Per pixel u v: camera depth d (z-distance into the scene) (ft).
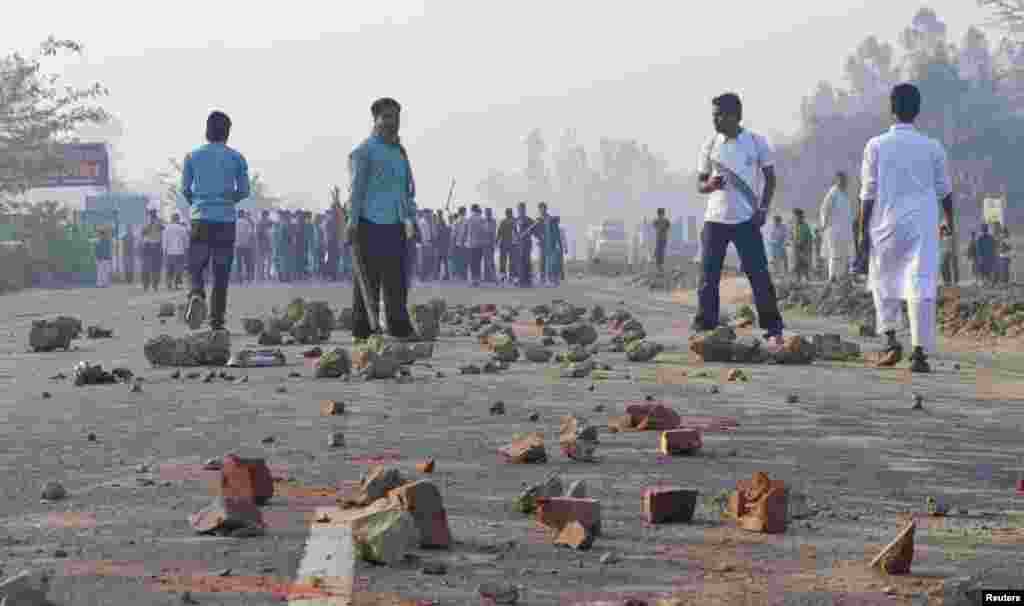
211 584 23.03
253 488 30.48
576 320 111.86
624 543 26.76
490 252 256.32
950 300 113.50
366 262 79.30
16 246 278.46
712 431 43.83
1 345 91.97
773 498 28.04
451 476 34.88
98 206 363.35
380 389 57.21
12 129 299.99
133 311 142.82
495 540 26.89
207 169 91.97
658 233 255.50
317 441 41.52
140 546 26.27
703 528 28.32
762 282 77.66
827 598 22.36
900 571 24.22
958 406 51.42
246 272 258.78
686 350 79.92
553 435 42.73
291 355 77.20
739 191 77.36
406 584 23.08
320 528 27.66
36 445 41.45
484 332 91.09
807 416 47.85
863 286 148.56
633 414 44.04
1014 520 29.53
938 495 32.58
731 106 77.71
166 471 36.14
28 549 26.21
